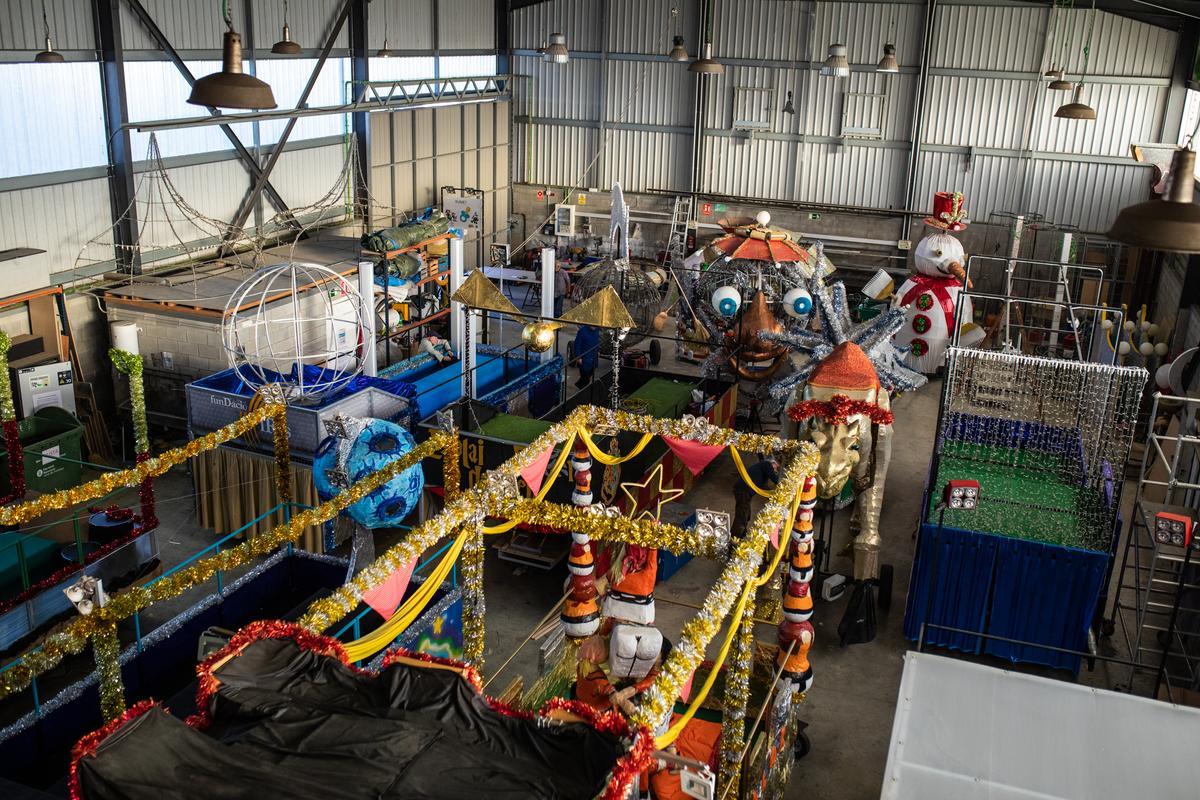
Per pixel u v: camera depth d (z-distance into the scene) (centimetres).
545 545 1541
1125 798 750
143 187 2077
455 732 585
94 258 2012
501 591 1492
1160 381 1847
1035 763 784
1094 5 2633
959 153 2911
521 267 3253
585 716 608
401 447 1341
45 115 1875
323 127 2600
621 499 1539
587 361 2227
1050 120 2819
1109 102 2759
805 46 2956
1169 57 2680
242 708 588
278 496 1460
